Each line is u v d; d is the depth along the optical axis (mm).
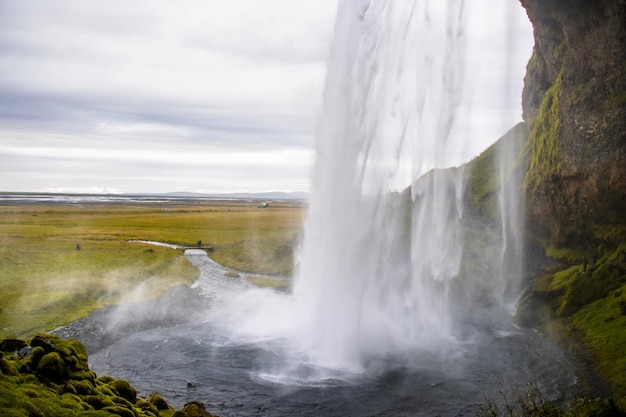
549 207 54031
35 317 44781
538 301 45438
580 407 22469
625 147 42406
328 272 39375
